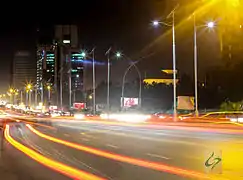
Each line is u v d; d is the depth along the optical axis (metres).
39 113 141.75
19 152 20.95
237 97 77.94
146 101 117.00
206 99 90.25
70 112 115.38
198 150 20.33
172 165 14.93
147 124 50.69
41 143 26.64
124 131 39.25
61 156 18.56
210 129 36.69
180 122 48.94
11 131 43.44
